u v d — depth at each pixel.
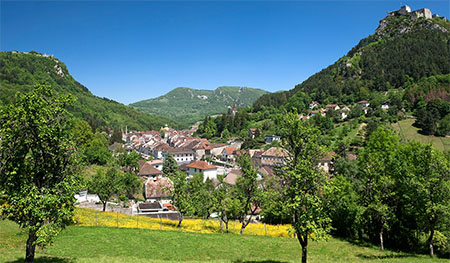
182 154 149.88
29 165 17.39
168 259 26.45
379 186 35.50
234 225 45.56
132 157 94.50
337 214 40.47
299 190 20.55
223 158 152.50
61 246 27.02
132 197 71.94
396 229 36.53
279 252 29.98
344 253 31.42
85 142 91.88
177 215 55.28
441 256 32.59
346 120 161.25
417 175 31.41
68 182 17.66
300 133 21.84
